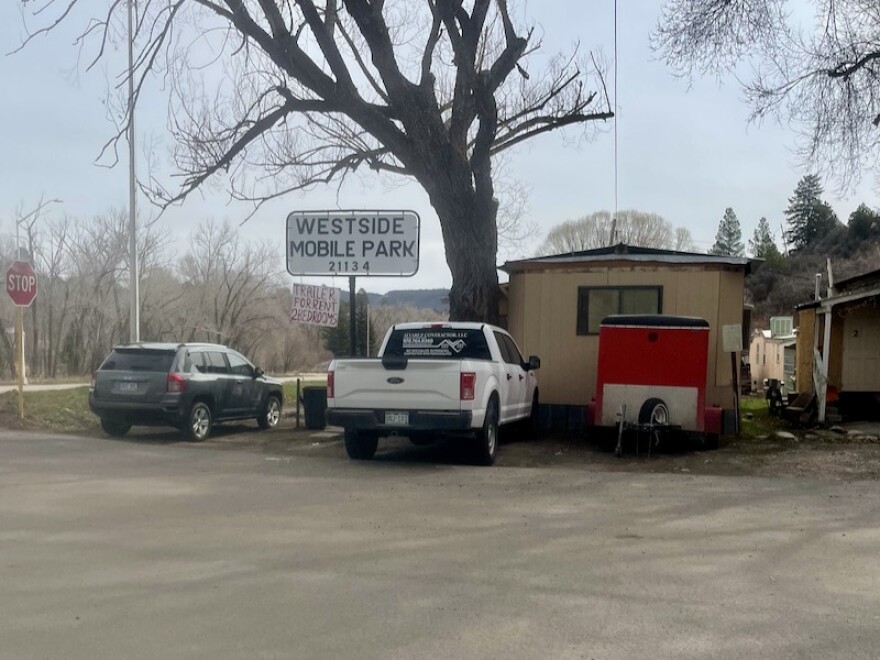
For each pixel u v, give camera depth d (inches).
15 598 217.2
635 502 350.6
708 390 586.6
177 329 2251.5
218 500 351.6
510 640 188.4
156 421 545.0
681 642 187.3
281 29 581.6
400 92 590.9
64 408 683.4
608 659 177.5
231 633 192.4
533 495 366.3
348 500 352.8
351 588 227.1
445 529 298.4
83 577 236.2
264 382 639.8
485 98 615.5
